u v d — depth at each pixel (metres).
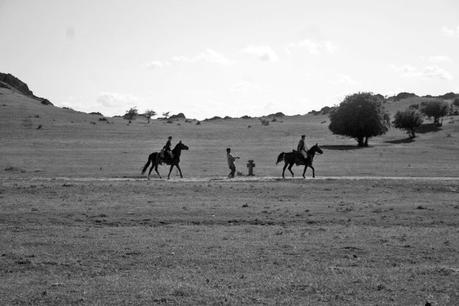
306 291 13.02
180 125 166.12
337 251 18.03
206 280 14.05
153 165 44.06
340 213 26.50
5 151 84.69
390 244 19.17
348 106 118.06
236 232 21.66
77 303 11.99
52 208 27.25
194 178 44.59
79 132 131.62
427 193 34.69
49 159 70.94
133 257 17.00
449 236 20.86
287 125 172.25
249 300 12.19
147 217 25.12
